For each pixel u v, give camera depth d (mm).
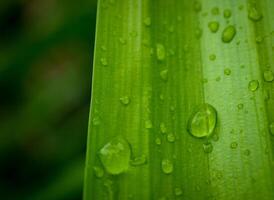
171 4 100
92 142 90
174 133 92
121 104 92
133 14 98
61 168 194
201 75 95
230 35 97
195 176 90
